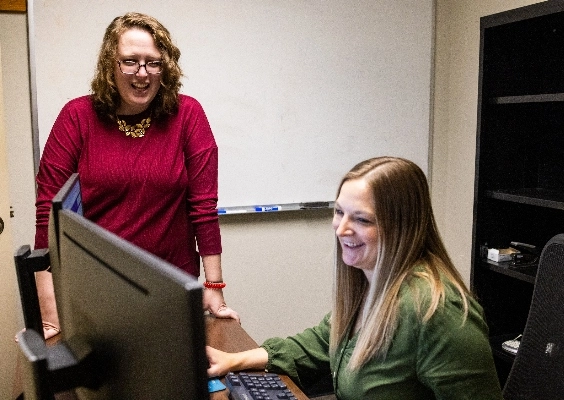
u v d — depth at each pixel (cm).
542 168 248
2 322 230
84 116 171
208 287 185
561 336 129
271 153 289
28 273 105
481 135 241
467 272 316
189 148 181
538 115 245
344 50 295
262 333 303
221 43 273
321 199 301
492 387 114
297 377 146
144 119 175
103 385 80
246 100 281
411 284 118
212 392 130
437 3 310
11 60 246
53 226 95
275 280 300
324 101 295
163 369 63
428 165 322
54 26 249
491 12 287
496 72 238
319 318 312
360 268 129
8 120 249
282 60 285
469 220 312
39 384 71
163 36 169
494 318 253
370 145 307
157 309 62
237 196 287
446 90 320
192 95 273
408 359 118
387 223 119
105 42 170
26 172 255
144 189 175
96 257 76
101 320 77
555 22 238
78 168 173
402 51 306
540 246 254
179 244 186
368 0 295
